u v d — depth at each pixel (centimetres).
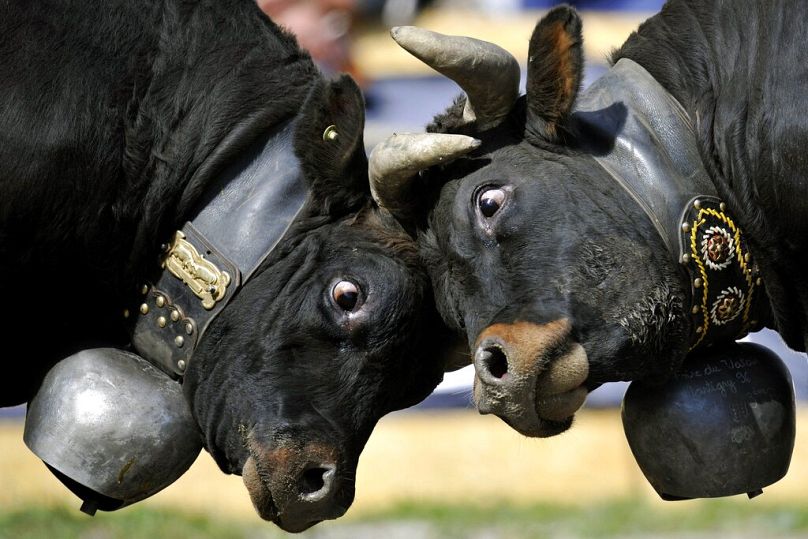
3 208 1392
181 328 1431
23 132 1385
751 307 1407
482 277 1364
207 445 1440
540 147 1377
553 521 2192
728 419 1390
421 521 2197
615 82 1414
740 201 1377
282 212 1421
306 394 1409
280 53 1487
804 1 1350
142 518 2153
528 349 1303
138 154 1427
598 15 2769
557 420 1337
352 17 2792
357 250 1421
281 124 1452
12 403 1494
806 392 2259
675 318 1352
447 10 3300
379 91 2698
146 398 1412
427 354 1472
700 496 1420
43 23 1409
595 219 1345
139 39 1441
